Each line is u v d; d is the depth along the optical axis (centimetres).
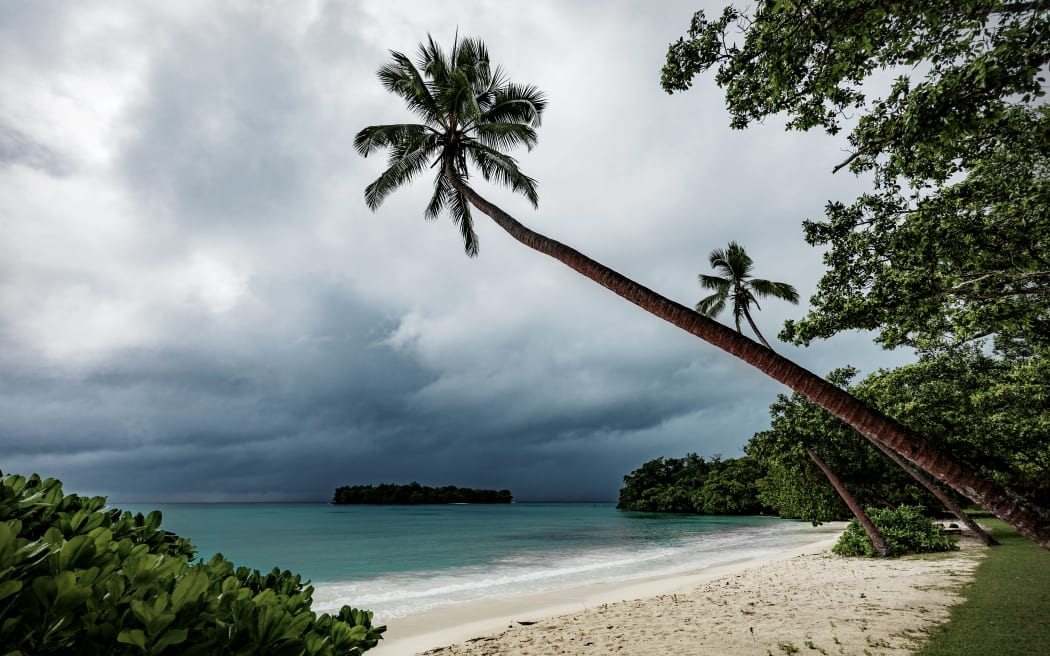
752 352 657
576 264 881
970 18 511
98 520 239
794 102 665
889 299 793
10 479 236
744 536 4866
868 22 542
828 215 897
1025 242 705
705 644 978
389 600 1955
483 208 1220
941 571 1570
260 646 198
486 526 7475
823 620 1080
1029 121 611
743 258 2772
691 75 682
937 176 761
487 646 1162
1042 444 1761
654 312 754
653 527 6688
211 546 4588
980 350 1534
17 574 169
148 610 170
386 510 15100
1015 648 773
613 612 1440
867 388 1978
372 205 1623
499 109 1641
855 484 2533
